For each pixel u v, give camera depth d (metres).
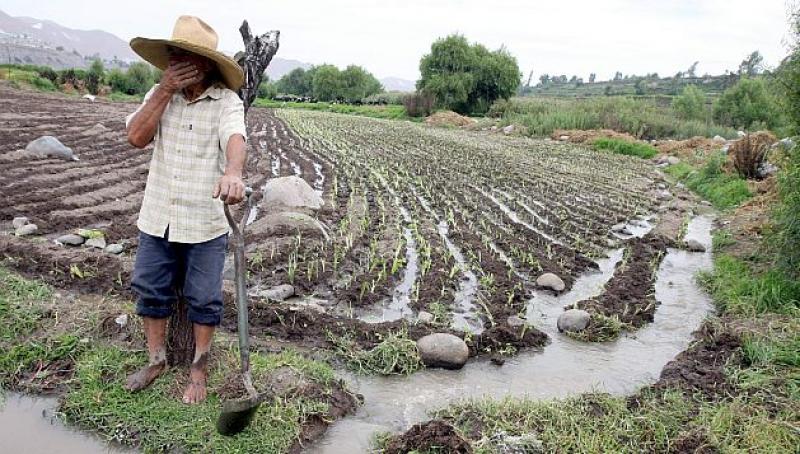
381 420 4.45
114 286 6.17
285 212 9.48
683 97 37.94
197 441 3.76
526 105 39.50
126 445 3.81
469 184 14.61
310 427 4.16
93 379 4.30
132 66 48.88
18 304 5.23
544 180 15.95
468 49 46.94
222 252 3.97
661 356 5.92
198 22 3.64
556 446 4.01
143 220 3.90
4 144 13.99
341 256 7.95
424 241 8.76
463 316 6.52
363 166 16.42
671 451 4.05
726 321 6.44
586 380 5.32
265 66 4.50
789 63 7.45
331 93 64.94
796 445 4.04
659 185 16.59
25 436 3.88
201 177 3.75
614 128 30.27
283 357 4.84
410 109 44.25
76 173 11.65
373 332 5.67
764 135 16.78
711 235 11.04
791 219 7.02
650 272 8.40
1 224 8.11
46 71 41.22
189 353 4.38
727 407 4.48
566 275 8.00
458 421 4.32
